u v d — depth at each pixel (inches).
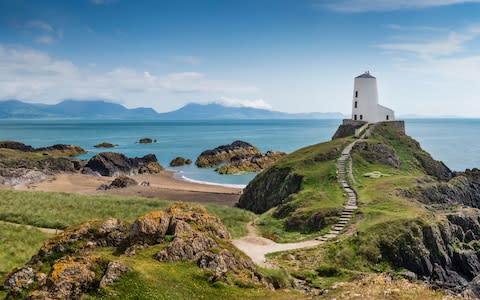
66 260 954.1
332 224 1962.4
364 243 1659.7
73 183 4030.5
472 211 2155.5
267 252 1611.7
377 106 4311.0
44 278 965.2
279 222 2178.9
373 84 4239.7
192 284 986.1
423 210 2022.6
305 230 2010.3
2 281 1079.0
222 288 1003.9
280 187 2906.0
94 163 4707.2
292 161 3125.0
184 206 1412.4
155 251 1107.3
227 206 2935.5
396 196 2287.2
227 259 1122.0
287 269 1389.0
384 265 1595.7
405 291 989.2
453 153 6786.4
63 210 2144.4
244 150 6412.4
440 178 3457.2
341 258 1574.8
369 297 935.7
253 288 1052.5
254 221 2272.4
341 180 2682.1
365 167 3026.6
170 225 1229.7
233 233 1899.6
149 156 5329.7
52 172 4414.4
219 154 6023.6
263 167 5300.2
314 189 2561.5
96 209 2213.3
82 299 866.8
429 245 1747.0
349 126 4215.1
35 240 1644.9
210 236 1242.0
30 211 2055.9
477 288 1364.4
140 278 932.6
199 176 4899.1
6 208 2087.8
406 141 3870.6
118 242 1192.2
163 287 928.9
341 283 1190.3
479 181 3383.4
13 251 1499.8
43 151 6348.4
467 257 1787.6
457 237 1940.2
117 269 936.3
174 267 1042.7
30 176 4055.1
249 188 3181.6
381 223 1784.0
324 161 3083.2
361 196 2313.0
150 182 4345.5
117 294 882.1
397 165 3307.1
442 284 1588.3
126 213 2169.0
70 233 1184.8
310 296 1050.1
